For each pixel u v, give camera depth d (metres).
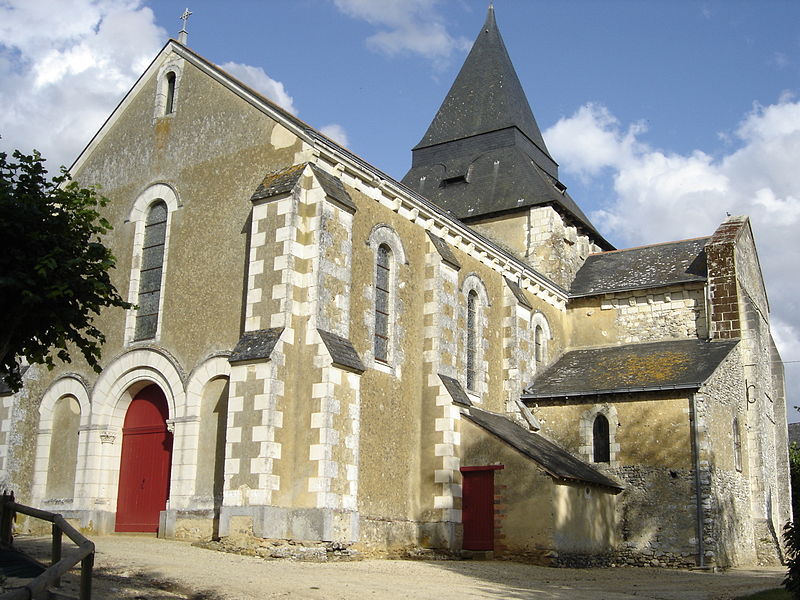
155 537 17.55
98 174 21.27
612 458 22.78
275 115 18.33
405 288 20.14
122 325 19.44
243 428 15.94
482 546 19.47
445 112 35.12
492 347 23.78
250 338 16.58
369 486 17.89
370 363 18.48
